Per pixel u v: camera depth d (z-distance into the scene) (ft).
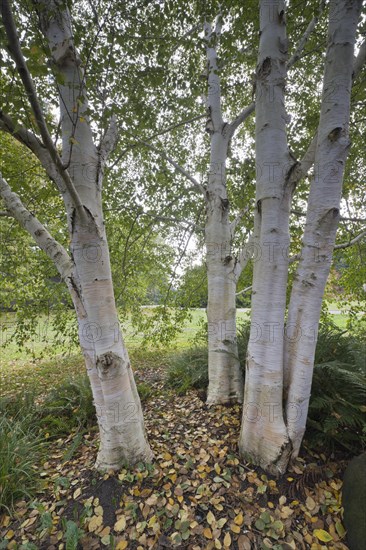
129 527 4.72
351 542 4.39
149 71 7.12
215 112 9.51
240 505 5.08
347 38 4.81
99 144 5.89
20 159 9.88
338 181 5.14
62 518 4.92
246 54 9.14
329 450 6.21
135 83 7.25
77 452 6.97
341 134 4.98
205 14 7.28
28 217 6.16
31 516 5.03
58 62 5.02
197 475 5.81
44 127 3.45
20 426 7.53
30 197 10.04
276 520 4.78
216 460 6.17
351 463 5.42
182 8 7.14
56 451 7.14
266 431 5.62
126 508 5.03
